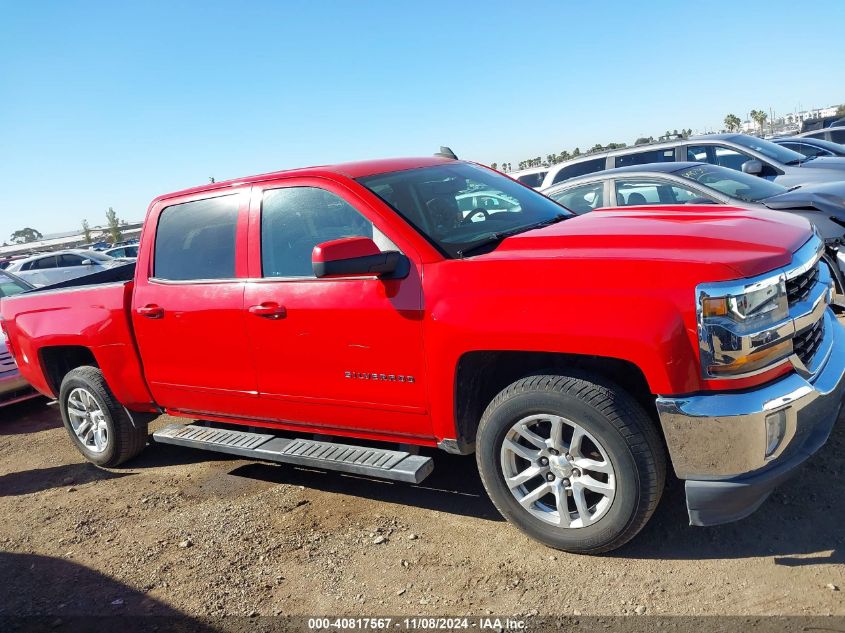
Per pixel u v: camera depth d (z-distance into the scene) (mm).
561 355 3246
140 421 5172
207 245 4281
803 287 2984
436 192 3936
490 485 3328
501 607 2904
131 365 4770
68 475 5352
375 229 3574
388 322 3410
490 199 4133
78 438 5457
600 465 2986
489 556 3309
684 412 2709
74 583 3633
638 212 3877
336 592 3195
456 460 4496
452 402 3305
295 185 3947
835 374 3023
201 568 3590
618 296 2805
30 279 19344
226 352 4148
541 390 3035
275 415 4137
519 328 2973
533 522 3250
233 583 3400
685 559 3033
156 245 4590
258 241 4020
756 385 2748
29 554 4055
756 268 2742
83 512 4570
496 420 3197
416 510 3902
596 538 3057
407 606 3010
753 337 2691
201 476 4922
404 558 3404
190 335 4297
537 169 14297
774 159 8852
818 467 3613
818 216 5965
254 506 4266
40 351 5336
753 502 2824
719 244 2920
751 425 2676
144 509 4461
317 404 3855
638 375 3115
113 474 5238
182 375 4477
